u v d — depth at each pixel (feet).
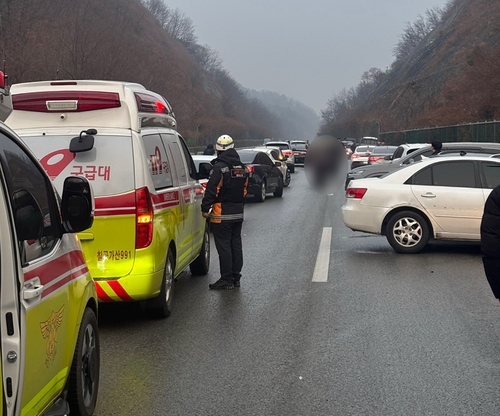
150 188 23.09
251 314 25.50
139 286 22.56
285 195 85.81
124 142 22.95
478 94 157.38
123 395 17.39
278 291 29.43
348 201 39.73
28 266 11.58
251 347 21.38
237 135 356.59
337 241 44.06
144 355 20.71
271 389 17.74
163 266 23.91
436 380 18.26
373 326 23.63
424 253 38.91
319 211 64.28
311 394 17.34
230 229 29.99
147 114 24.93
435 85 238.27
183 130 241.96
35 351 11.57
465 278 31.83
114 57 136.36
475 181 38.06
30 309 11.35
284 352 20.84
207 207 29.19
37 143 22.98
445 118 174.81
